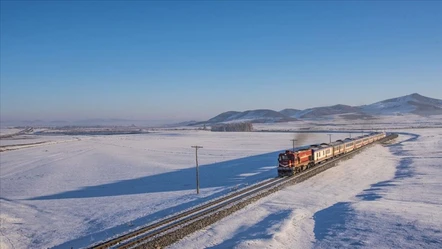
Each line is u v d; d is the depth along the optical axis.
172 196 41.00
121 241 24.02
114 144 143.75
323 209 32.97
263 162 70.25
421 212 28.83
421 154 75.31
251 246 22.38
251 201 34.31
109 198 44.12
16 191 52.75
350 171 54.66
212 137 175.38
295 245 23.73
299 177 46.19
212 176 55.94
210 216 28.17
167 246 23.41
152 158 88.00
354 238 23.88
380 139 109.00
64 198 46.22
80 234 29.64
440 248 20.83
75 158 94.38
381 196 37.09
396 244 22.09
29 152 115.62
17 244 29.19
